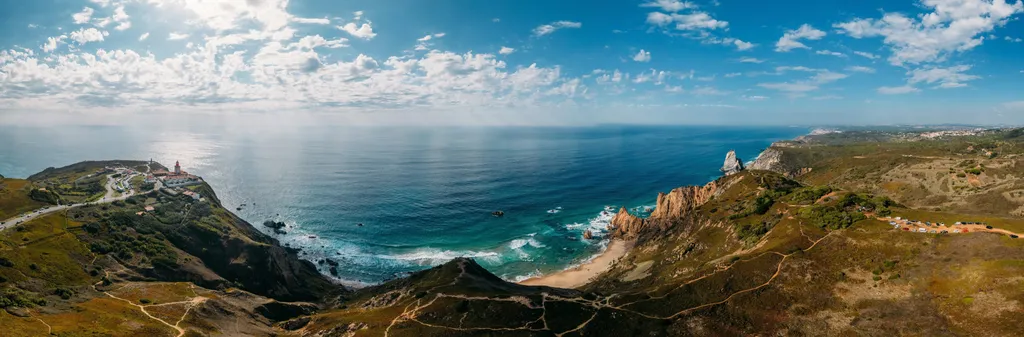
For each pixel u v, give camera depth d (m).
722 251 112.38
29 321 72.94
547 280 139.25
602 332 80.88
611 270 138.00
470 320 89.38
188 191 182.25
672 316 81.12
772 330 72.00
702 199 169.50
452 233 186.75
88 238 117.62
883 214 93.94
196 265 123.19
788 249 90.69
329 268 154.25
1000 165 164.50
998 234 75.12
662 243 146.12
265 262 131.38
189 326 84.44
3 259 93.88
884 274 76.06
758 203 127.25
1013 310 59.16
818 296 76.00
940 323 62.66
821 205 107.88
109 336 73.25
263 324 100.00
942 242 77.81
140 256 117.88
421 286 112.38
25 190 147.12
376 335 86.50
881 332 64.69
